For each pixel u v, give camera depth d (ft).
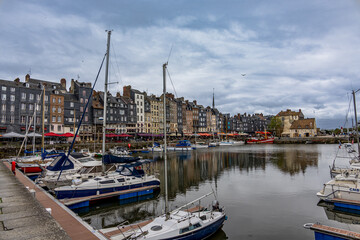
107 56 70.44
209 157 166.71
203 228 37.60
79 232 28.48
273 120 392.06
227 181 85.56
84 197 56.18
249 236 41.24
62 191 54.24
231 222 47.26
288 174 97.50
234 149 238.07
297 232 42.80
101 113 240.12
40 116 196.95
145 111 291.99
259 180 86.58
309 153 182.19
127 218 51.31
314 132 360.89
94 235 27.58
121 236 33.76
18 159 105.91
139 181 66.23
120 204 59.31
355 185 54.13
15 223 21.94
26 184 60.29
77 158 100.22
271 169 110.63
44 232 19.60
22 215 24.49
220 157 165.48
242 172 104.06
